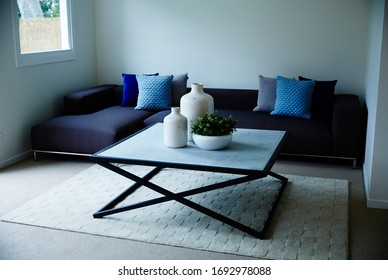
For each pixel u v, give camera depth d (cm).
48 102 548
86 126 482
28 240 316
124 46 629
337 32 548
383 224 343
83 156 518
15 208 372
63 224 339
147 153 340
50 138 488
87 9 617
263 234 316
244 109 558
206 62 600
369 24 524
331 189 408
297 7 555
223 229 330
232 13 578
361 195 399
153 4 605
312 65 564
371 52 466
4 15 469
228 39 586
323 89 520
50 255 296
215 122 347
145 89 555
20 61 495
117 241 315
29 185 426
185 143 359
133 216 352
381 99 357
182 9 595
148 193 398
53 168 476
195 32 596
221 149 350
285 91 514
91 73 634
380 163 366
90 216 353
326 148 471
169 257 293
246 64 586
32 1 525
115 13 624
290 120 497
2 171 466
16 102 495
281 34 566
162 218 348
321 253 296
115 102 599
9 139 487
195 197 389
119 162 329
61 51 564
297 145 478
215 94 563
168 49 611
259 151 345
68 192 403
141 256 295
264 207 369
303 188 411
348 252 298
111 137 471
